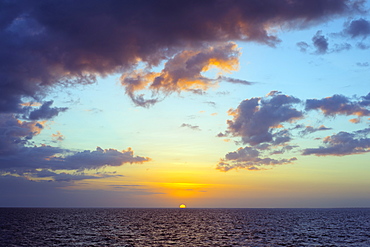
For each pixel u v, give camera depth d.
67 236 84.81
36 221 146.12
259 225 133.00
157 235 90.50
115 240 77.75
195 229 111.75
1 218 166.25
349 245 72.88
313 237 87.81
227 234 94.62
